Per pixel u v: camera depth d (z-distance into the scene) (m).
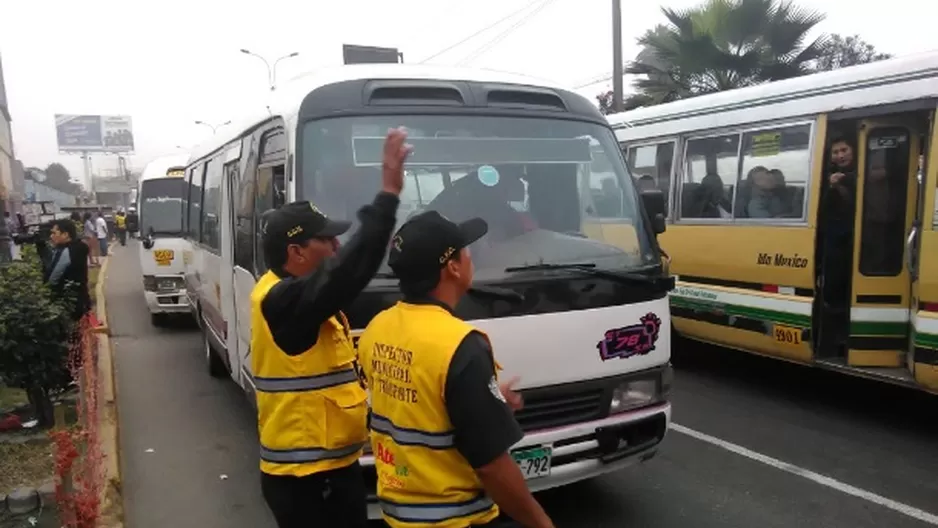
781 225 6.72
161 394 8.09
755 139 7.12
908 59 5.78
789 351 6.71
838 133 6.42
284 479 2.92
